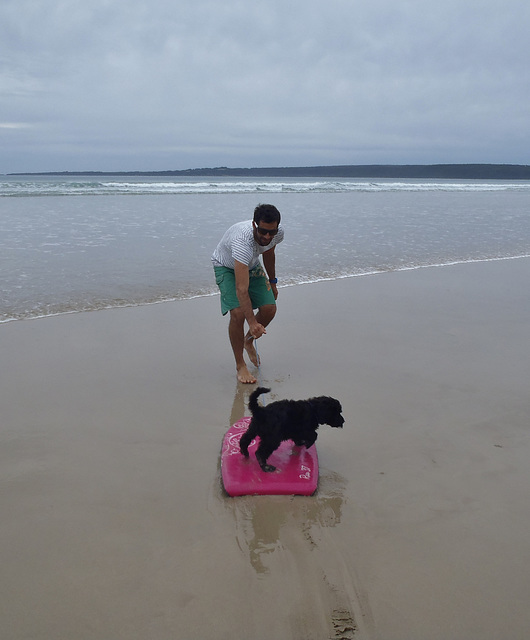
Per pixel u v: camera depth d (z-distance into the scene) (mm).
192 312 7402
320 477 3785
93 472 3779
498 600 2734
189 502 3486
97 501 3463
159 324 6883
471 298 8578
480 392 5195
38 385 5070
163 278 8984
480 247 13172
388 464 3963
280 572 2900
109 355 5855
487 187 44719
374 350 6262
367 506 3480
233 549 3068
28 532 3152
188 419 4594
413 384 5359
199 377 5441
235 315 5328
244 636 2500
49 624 2535
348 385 5312
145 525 3250
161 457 4008
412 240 13734
